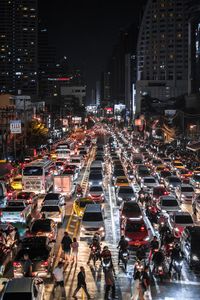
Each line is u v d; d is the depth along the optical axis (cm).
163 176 7188
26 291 2202
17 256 2897
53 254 3194
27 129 13212
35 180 6000
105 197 6112
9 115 12456
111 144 15012
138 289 2488
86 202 4878
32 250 2945
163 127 16975
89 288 2805
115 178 6862
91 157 12200
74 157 9388
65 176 5938
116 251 3578
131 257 3475
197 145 9894
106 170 9056
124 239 3278
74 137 19888
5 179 6725
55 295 2664
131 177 7706
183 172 7931
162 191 5509
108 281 2608
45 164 6238
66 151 10612
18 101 16475
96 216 3994
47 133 15962
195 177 6775
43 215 4084
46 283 2859
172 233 3625
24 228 4169
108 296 2631
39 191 6009
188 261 3228
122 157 11494
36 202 5244
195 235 3238
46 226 3625
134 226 3662
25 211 4422
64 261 3084
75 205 4878
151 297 2667
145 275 2556
